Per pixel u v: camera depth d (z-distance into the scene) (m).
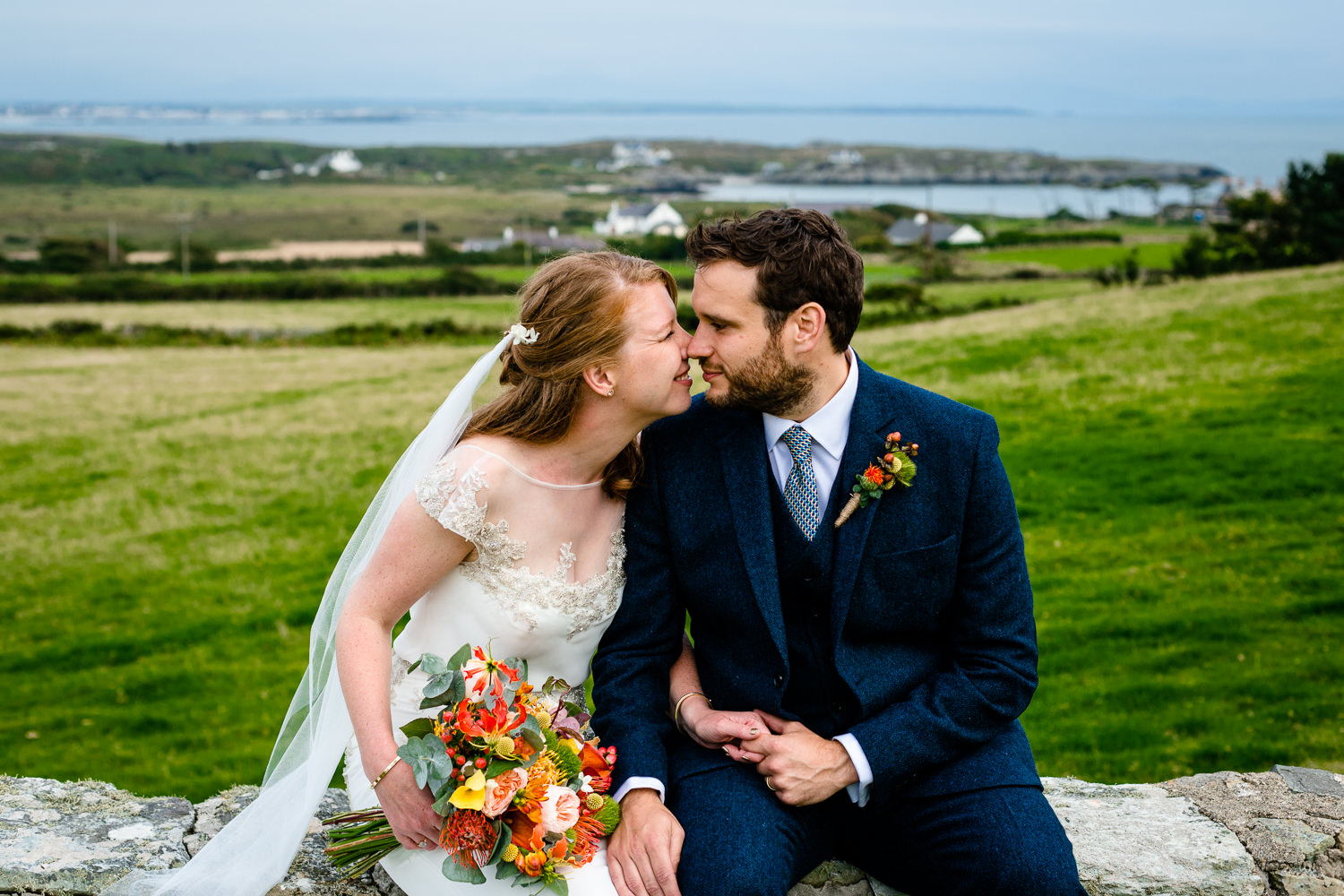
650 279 2.52
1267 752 8.05
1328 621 10.86
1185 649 10.46
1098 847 2.83
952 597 2.69
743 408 2.64
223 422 27.83
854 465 2.62
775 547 2.69
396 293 70.94
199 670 12.63
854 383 2.68
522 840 2.25
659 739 2.66
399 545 2.48
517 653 2.67
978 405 21.45
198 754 10.10
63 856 2.74
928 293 51.44
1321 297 27.77
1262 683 9.44
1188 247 49.28
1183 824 2.96
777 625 2.61
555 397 2.50
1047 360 24.62
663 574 2.79
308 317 58.28
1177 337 25.22
